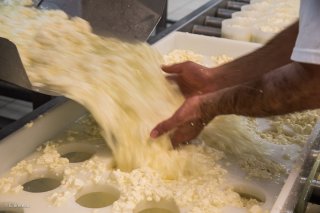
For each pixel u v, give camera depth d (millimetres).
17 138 1190
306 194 1147
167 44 1968
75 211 1042
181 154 1229
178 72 1422
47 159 1206
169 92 1352
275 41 1366
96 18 1460
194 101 1228
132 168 1209
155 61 1429
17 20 1321
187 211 1048
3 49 973
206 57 1987
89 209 1053
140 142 1207
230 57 1985
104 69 1229
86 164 1205
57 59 1189
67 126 1374
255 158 1268
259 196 1148
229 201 1083
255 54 1376
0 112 2229
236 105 1208
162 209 1099
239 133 1374
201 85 1374
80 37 1324
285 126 1454
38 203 1062
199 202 1063
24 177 1154
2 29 1249
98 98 1155
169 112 1272
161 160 1194
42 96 1479
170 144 1230
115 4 1486
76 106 1390
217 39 2006
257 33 2123
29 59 1150
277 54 1345
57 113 1321
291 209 1049
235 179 1181
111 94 1188
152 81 1328
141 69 1326
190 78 1387
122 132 1196
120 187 1115
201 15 2291
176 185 1133
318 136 1302
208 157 1247
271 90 1164
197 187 1120
